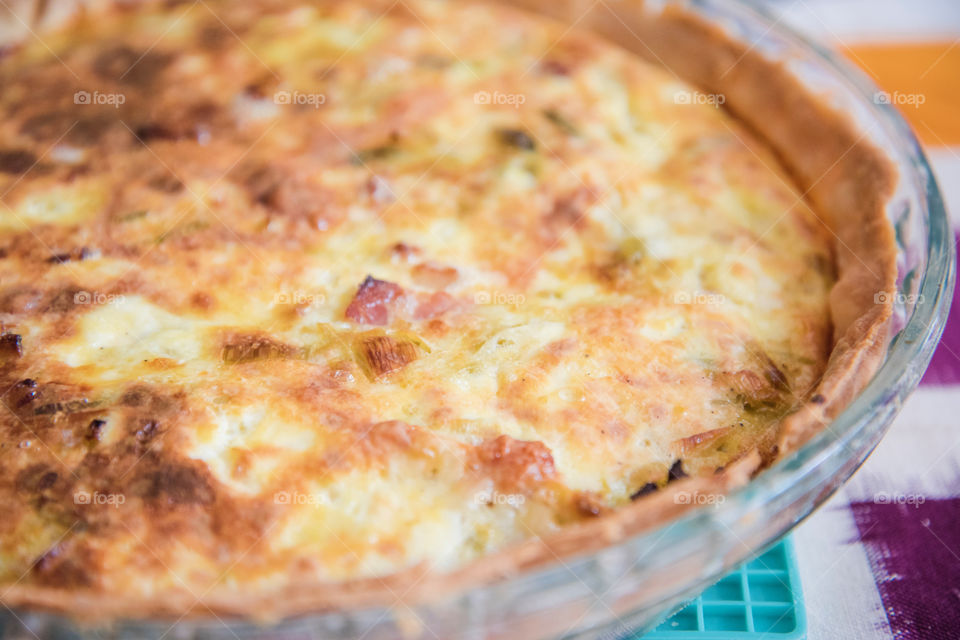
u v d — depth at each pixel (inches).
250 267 11.4
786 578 10.7
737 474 9.5
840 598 10.7
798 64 13.5
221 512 9.4
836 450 9.4
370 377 10.5
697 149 13.2
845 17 17.4
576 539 9.0
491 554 9.3
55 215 11.8
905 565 10.9
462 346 10.8
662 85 14.1
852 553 11.0
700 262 11.8
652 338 11.0
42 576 9.2
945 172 14.6
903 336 10.2
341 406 10.1
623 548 8.8
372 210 11.9
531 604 8.7
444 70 13.8
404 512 9.6
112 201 11.9
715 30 14.1
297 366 10.5
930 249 10.9
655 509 9.3
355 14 14.6
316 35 14.2
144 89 13.3
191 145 12.5
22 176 12.2
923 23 17.2
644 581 8.9
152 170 12.2
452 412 10.2
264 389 10.2
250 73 13.5
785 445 9.8
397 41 14.2
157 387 10.2
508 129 13.0
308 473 9.7
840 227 12.3
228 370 10.5
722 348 11.0
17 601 8.5
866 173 12.3
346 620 8.4
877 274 11.2
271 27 14.3
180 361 10.6
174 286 11.2
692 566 9.2
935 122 15.4
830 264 12.1
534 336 10.9
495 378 10.5
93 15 14.7
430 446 9.9
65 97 13.2
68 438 9.8
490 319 11.1
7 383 10.3
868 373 10.1
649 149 13.2
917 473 11.7
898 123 12.3
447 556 9.5
